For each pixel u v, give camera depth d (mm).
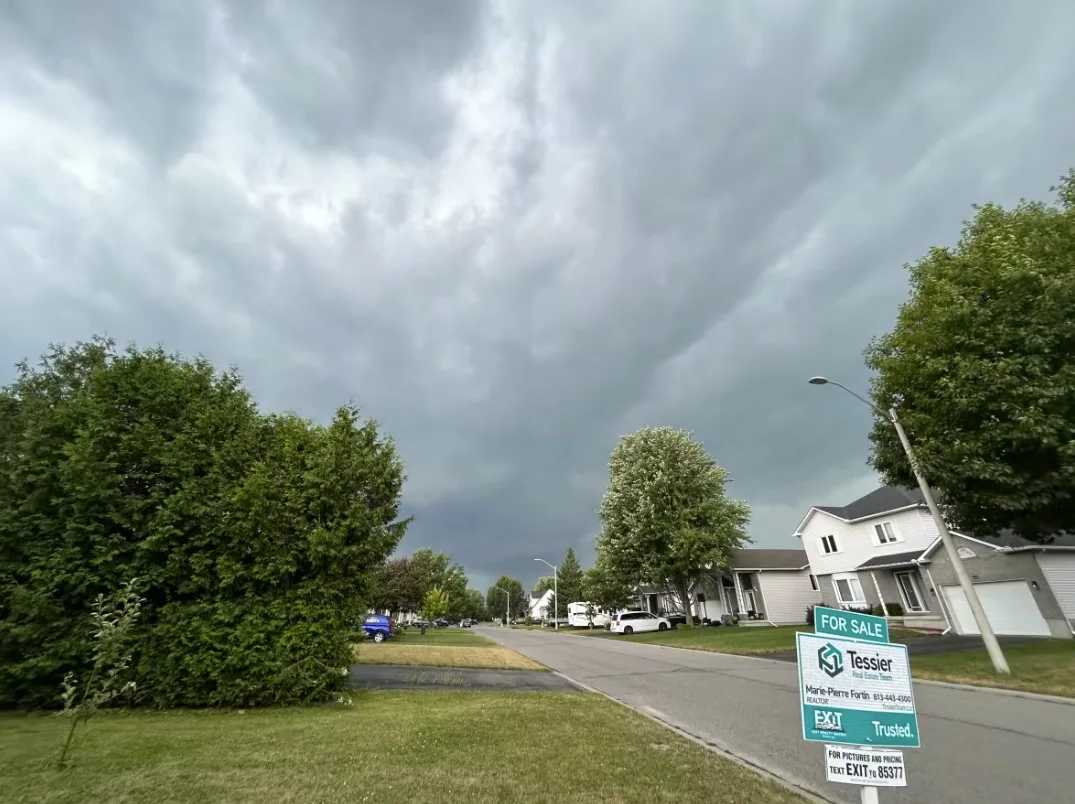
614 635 45906
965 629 24562
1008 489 13812
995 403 13328
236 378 14773
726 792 5633
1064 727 8703
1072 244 13617
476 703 11211
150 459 12117
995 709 10242
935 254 16500
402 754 6891
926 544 29703
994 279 14094
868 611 32312
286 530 12578
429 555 97375
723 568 44500
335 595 12555
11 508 11484
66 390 19125
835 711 4125
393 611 48344
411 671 17328
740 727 9242
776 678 15445
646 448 42812
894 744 4199
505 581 152625
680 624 49156
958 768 6688
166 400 12844
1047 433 12375
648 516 39062
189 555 11961
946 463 14508
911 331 15977
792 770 6770
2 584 11227
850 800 5633
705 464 41594
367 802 5191
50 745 7434
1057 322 12875
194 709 10898
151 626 11320
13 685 10703
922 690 12586
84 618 11031
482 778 5949
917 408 16062
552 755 6957
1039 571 22094
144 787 5574
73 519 11383
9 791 5480
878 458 17953
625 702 11820
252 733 8172
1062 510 14492
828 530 36594
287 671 11359
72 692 6941
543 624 96188
